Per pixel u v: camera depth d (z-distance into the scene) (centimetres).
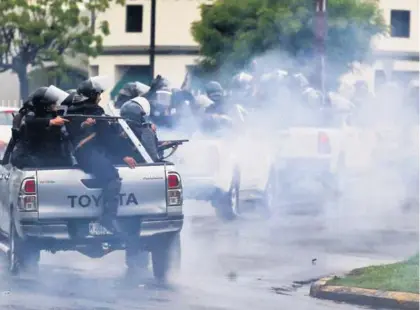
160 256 2141
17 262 2138
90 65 11450
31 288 2019
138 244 2112
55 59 9312
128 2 11331
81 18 9456
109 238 2094
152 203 2106
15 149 2277
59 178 2078
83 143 2097
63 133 2183
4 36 9250
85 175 2088
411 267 2114
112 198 2086
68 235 2081
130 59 11338
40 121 2162
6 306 1820
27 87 9406
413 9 10975
